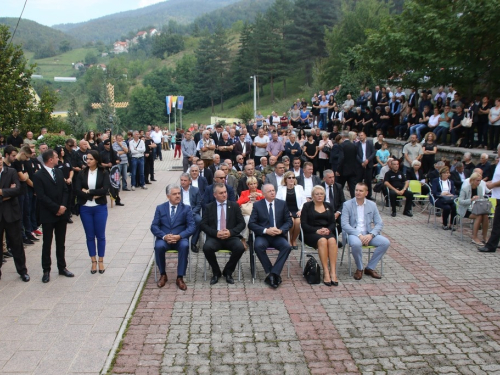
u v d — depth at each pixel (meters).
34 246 9.14
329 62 49.19
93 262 7.52
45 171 7.11
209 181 11.16
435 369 4.78
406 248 9.11
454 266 8.02
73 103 51.28
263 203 7.62
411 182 12.03
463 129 14.70
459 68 15.63
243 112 55.38
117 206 13.07
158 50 160.38
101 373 4.66
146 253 8.68
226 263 7.91
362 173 13.09
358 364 4.87
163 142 35.84
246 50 82.06
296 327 5.71
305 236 7.63
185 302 6.46
